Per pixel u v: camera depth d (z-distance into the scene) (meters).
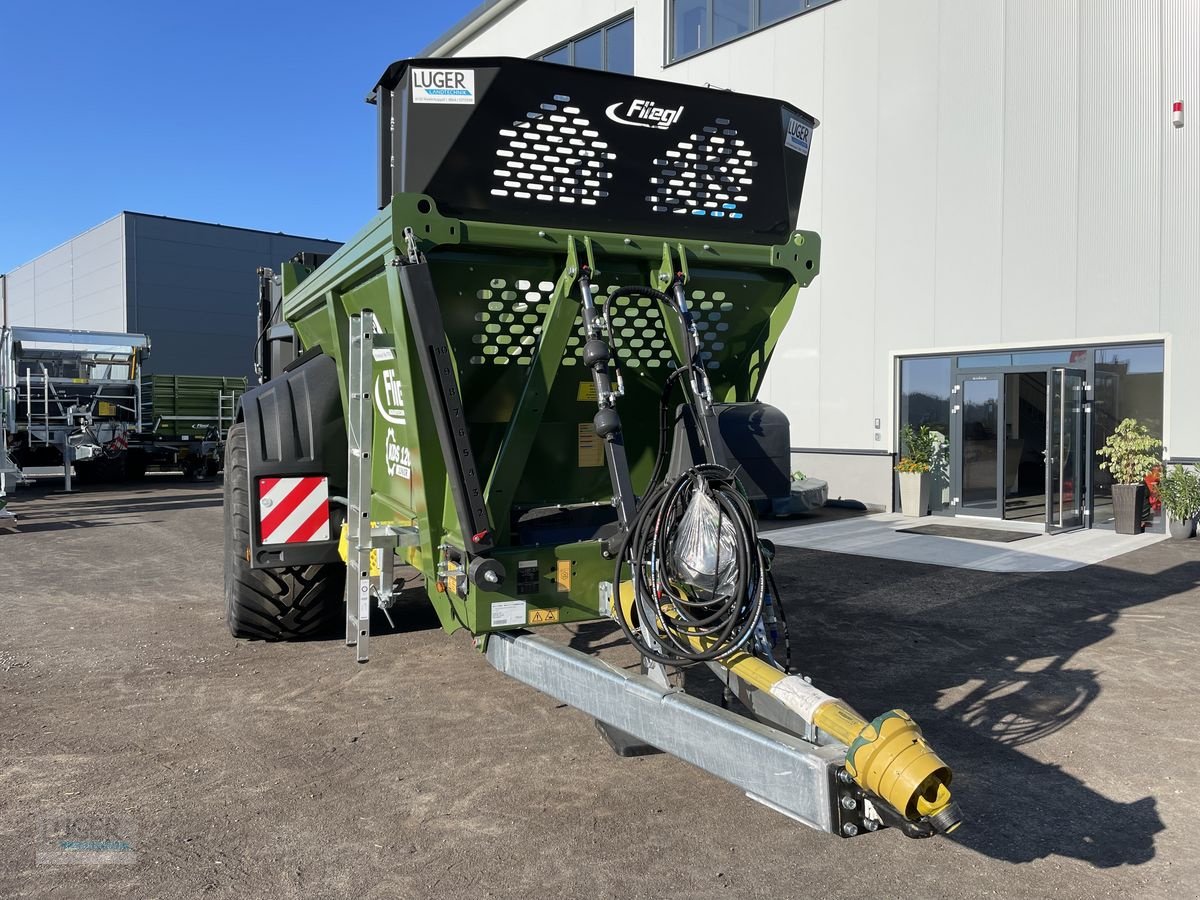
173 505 14.31
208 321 33.44
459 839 2.96
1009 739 3.80
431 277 3.23
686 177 3.65
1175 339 9.40
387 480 4.18
